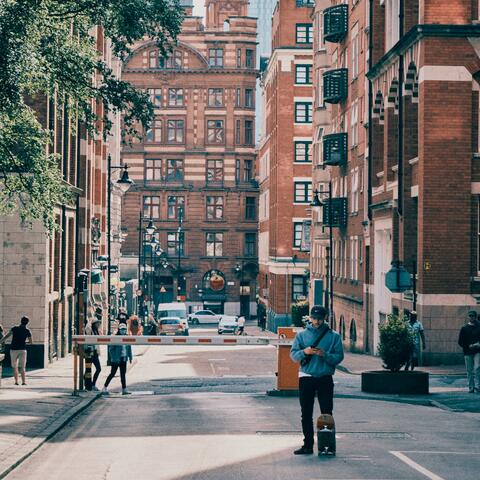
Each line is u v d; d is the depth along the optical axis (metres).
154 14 29.27
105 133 31.38
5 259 42.66
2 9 23.94
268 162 127.44
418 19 45.34
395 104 50.16
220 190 141.00
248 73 141.00
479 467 14.86
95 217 68.19
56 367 44.06
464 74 40.53
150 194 140.62
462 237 40.66
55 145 45.59
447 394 28.97
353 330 64.31
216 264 141.50
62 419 21.33
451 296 40.69
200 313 132.38
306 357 15.88
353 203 65.38
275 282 116.19
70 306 54.19
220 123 141.62
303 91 115.56
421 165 41.00
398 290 40.28
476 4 40.66
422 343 39.34
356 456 15.82
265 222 131.00
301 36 115.75
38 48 27.03
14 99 24.69
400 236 47.12
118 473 14.67
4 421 20.58
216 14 160.38
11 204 31.84
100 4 28.78
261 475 14.14
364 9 60.97
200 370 45.38
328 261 76.44
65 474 14.73
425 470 14.46
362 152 61.41
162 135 140.88
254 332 114.56
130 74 140.75
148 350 66.19
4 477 14.64
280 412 23.17
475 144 40.84
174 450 16.83
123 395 31.39
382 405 25.69
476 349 28.94
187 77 141.00
